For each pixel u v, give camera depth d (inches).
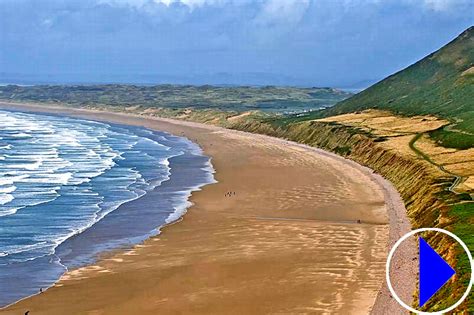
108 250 2106.3
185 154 4692.4
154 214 2618.1
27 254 2058.3
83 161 4128.9
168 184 3334.2
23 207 2689.5
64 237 2258.9
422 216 2363.4
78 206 2741.1
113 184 3282.5
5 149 4645.7
